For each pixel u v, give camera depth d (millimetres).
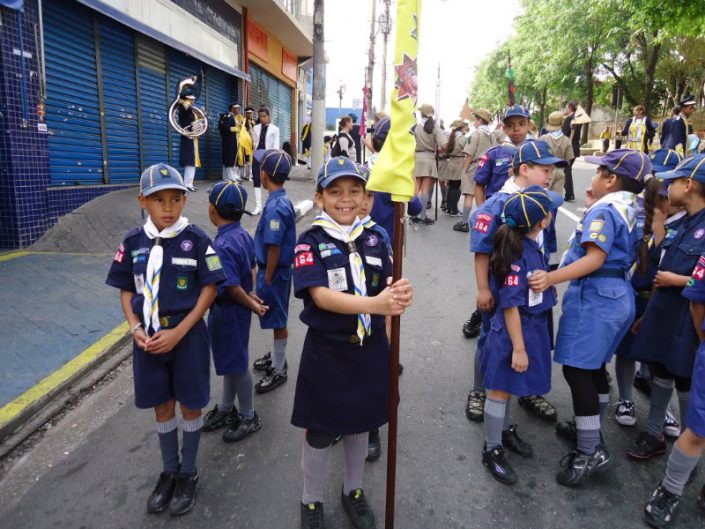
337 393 2252
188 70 11414
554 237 3400
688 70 26859
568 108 11836
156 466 2871
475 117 8180
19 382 3453
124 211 7590
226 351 3008
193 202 9016
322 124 14070
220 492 2670
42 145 6707
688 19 11172
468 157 8156
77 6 7613
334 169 2195
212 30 12586
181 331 2453
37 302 4766
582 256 2816
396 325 2105
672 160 3443
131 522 2477
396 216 1984
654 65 24984
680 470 2381
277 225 3371
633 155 2701
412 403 3506
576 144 11883
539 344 2717
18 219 6379
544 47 28078
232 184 3092
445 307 5227
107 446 3039
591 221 2678
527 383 2697
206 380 2602
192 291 2520
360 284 2213
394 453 2182
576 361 2668
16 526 2455
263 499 2621
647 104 25375
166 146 10469
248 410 3139
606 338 2652
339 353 2252
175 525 2451
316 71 13789
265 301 3523
